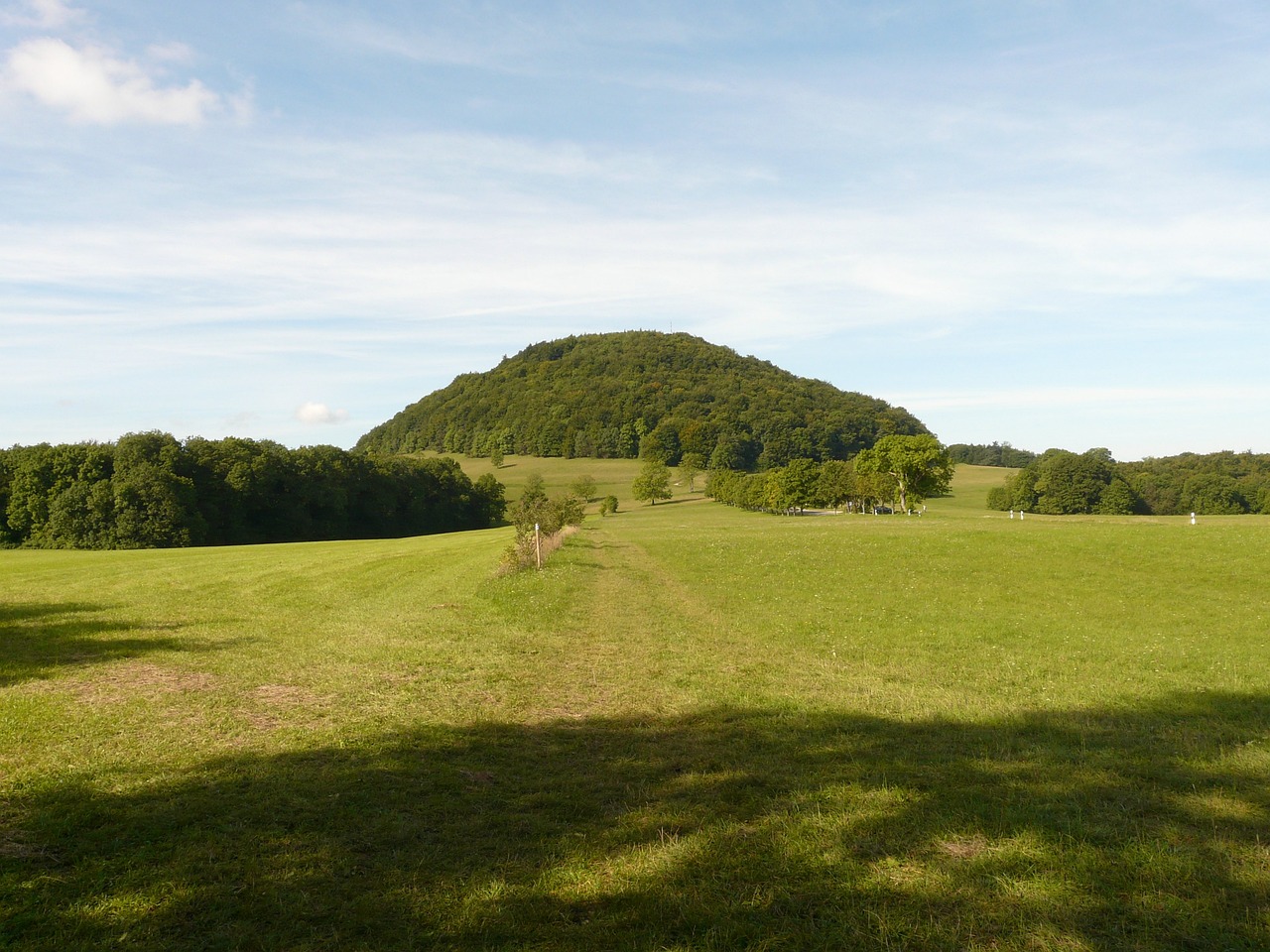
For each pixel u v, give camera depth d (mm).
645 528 63938
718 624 18062
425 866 5715
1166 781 7492
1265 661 14156
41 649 13422
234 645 14180
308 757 8062
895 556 33406
